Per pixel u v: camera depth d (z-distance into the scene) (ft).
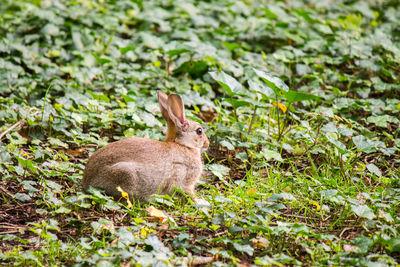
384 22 69.51
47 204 30.35
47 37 57.77
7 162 34.01
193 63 52.42
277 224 28.50
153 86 50.16
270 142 39.81
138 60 56.90
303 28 62.95
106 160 31.42
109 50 57.16
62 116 40.86
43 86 48.80
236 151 40.86
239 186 33.45
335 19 69.15
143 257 23.79
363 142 35.01
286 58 55.57
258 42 61.11
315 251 25.70
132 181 31.12
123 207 31.45
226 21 66.80
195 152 35.24
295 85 52.44
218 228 29.22
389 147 40.55
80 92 47.62
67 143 40.14
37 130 41.04
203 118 44.80
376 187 33.45
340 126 41.75
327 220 30.55
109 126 41.50
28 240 26.81
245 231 28.50
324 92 49.32
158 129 41.04
